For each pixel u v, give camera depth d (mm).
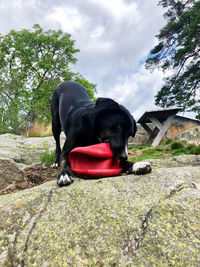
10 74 3900
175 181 558
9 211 553
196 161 1204
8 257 439
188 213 431
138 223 444
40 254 430
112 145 728
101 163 746
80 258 405
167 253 370
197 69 4758
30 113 4453
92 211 497
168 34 5105
